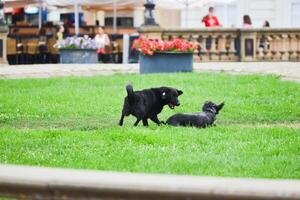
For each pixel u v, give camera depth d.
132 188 5.38
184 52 23.92
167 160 9.89
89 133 12.07
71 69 26.09
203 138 11.52
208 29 30.47
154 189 5.36
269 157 10.24
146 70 23.95
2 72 24.53
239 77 21.64
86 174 5.70
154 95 12.94
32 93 18.39
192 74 22.81
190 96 17.80
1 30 28.64
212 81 20.72
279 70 24.41
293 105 16.48
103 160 9.95
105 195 5.41
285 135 12.05
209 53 30.66
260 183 5.52
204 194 5.33
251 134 12.04
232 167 9.59
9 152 10.57
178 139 11.42
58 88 19.55
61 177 5.55
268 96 18.05
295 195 5.30
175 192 5.35
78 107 16.03
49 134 11.96
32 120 14.38
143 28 29.67
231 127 12.94
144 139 11.36
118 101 16.97
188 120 12.86
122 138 11.55
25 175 5.58
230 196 5.31
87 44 30.83
